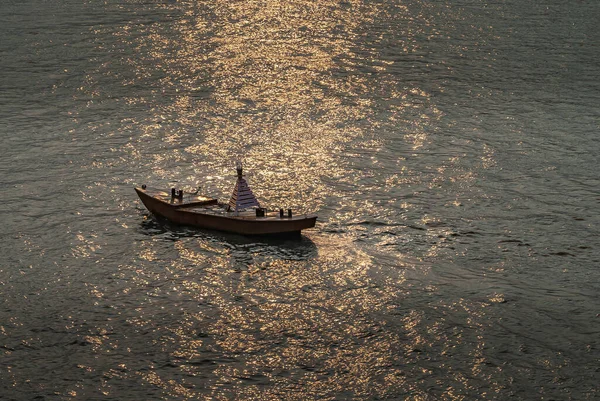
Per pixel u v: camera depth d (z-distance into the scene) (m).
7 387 33.06
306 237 45.62
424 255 43.88
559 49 86.44
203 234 45.78
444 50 85.88
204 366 34.69
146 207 48.56
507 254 44.03
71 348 35.59
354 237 45.75
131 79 74.44
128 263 42.62
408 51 85.50
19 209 48.44
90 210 48.56
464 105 68.25
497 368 34.62
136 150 57.81
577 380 33.84
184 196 48.50
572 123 64.06
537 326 37.50
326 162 56.12
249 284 40.84
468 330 37.19
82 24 94.50
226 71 77.50
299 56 83.38
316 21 99.00
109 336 36.47
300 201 50.22
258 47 86.56
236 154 57.41
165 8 104.25
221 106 67.50
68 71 76.44
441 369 34.59
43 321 37.38
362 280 41.28
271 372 34.41
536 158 57.06
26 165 54.81
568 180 53.47
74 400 32.47
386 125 63.44
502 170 55.00
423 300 39.53
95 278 41.09
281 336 36.75
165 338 36.41
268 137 60.72
